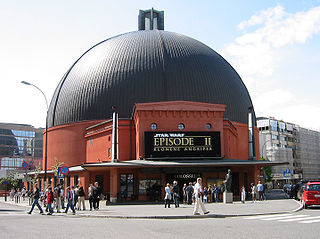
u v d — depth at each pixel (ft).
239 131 175.52
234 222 57.57
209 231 47.11
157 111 131.95
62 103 182.70
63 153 175.11
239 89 186.39
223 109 135.44
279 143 409.49
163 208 89.66
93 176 146.20
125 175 130.52
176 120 132.77
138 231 48.19
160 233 45.88
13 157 432.25
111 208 94.94
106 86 166.20
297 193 130.11
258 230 47.42
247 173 136.56
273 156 385.29
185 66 167.73
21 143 451.12
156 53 169.68
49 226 55.36
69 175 163.02
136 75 163.43
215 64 180.14
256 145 200.13
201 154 125.49
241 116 179.73
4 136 435.94
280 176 380.17
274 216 67.77
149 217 68.08
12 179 259.19
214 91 168.96
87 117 168.25
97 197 91.71
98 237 43.11
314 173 468.75
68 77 188.24
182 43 181.16
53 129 183.73
